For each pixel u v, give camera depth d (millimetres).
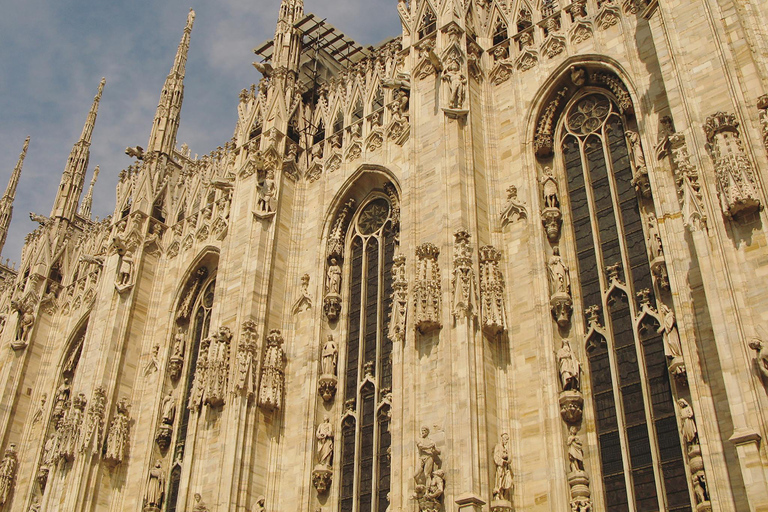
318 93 39906
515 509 22297
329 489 27859
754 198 18609
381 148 32719
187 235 39406
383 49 35812
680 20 22312
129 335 37250
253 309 30688
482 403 22812
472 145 27453
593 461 22250
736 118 19922
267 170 34094
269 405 29078
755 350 17328
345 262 32375
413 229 27203
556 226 26016
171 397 35562
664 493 20734
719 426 18609
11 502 39250
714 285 18578
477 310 24188
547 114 28078
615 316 23844
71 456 33812
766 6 21547
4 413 41000
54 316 44812
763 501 16156
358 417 28453
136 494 33500
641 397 22219
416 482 22031
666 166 23031
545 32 29500
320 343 30609
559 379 23703
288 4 40500
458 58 28828
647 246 23797
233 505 26719
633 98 25547
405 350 24875
